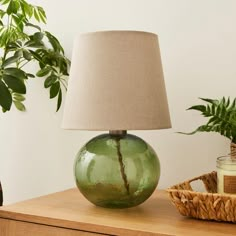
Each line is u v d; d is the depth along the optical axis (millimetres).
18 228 999
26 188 1670
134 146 1043
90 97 968
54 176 1596
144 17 1402
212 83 1293
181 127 1338
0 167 1738
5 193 1725
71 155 1553
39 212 1002
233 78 1264
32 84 1638
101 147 1037
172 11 1355
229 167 978
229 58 1270
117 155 1023
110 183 1019
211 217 921
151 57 1000
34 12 1516
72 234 927
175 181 1349
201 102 1308
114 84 957
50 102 1599
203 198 916
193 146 1319
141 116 957
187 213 952
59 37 1583
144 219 945
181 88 1339
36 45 1438
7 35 1536
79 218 948
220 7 1284
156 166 1059
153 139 1388
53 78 1454
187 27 1332
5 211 1016
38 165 1635
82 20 1528
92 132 1500
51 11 1601
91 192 1034
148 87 979
